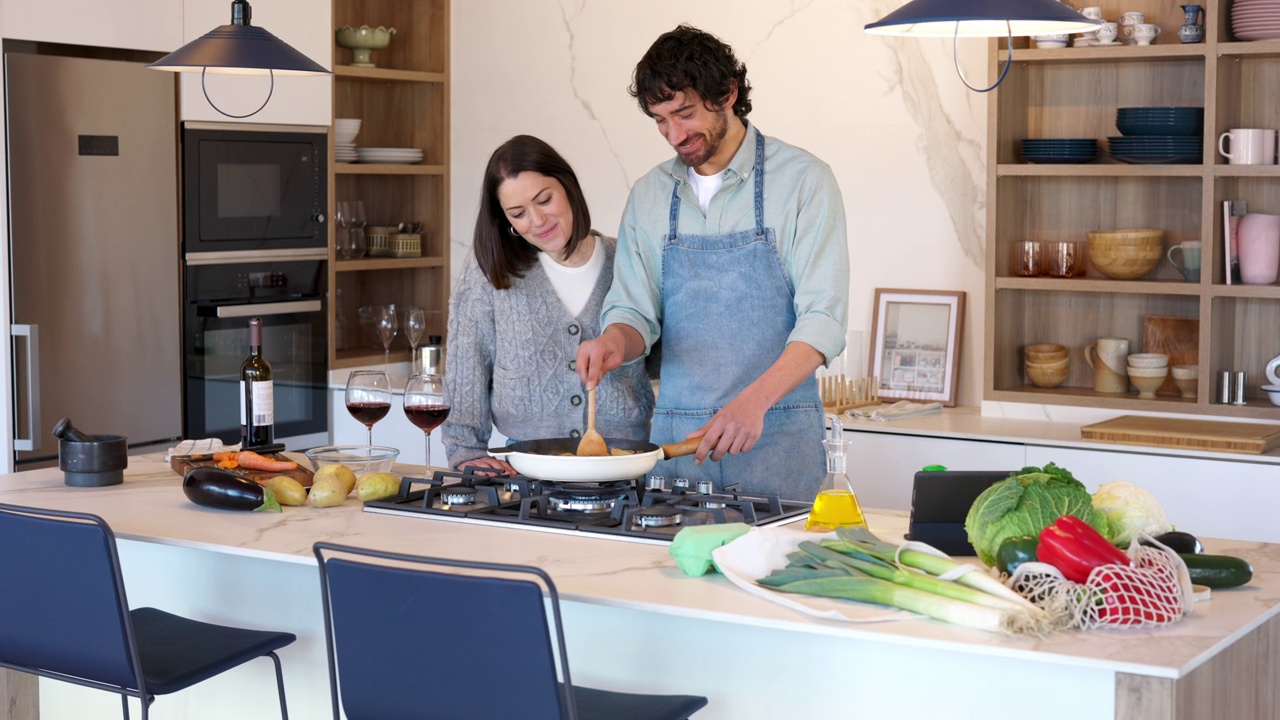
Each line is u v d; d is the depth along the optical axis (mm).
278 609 2527
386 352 4824
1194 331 3980
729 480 2654
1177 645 1571
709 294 2643
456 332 2807
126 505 2441
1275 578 1898
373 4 5246
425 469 2832
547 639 1701
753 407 2291
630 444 2406
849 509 2035
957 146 4273
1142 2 4020
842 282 2527
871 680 1940
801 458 2672
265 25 4488
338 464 2510
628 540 2125
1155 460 3562
